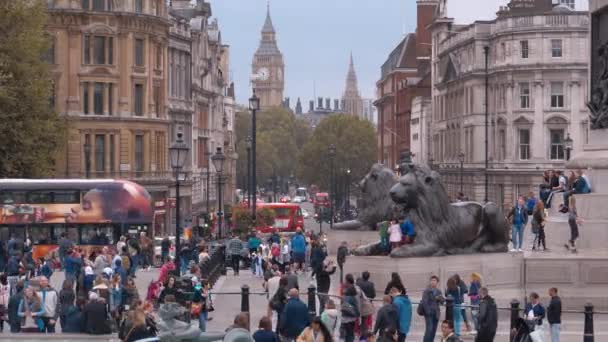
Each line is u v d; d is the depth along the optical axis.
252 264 74.69
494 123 159.00
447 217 53.53
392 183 71.25
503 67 154.75
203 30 174.75
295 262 70.56
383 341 35.03
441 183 53.66
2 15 92.94
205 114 176.88
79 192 84.00
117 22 127.81
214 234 125.38
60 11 124.31
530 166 152.00
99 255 61.03
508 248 59.88
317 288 56.12
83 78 126.12
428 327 43.16
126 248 67.31
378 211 71.19
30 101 92.62
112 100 128.25
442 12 195.62
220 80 197.38
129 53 128.75
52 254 74.38
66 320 46.22
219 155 101.00
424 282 51.78
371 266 52.12
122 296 49.44
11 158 90.56
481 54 162.50
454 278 45.41
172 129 147.38
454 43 176.25
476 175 161.75
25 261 63.53
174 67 149.25
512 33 153.38
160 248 88.69
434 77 198.38
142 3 131.12
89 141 126.31
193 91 163.62
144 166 131.50
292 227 138.00
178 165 59.97
